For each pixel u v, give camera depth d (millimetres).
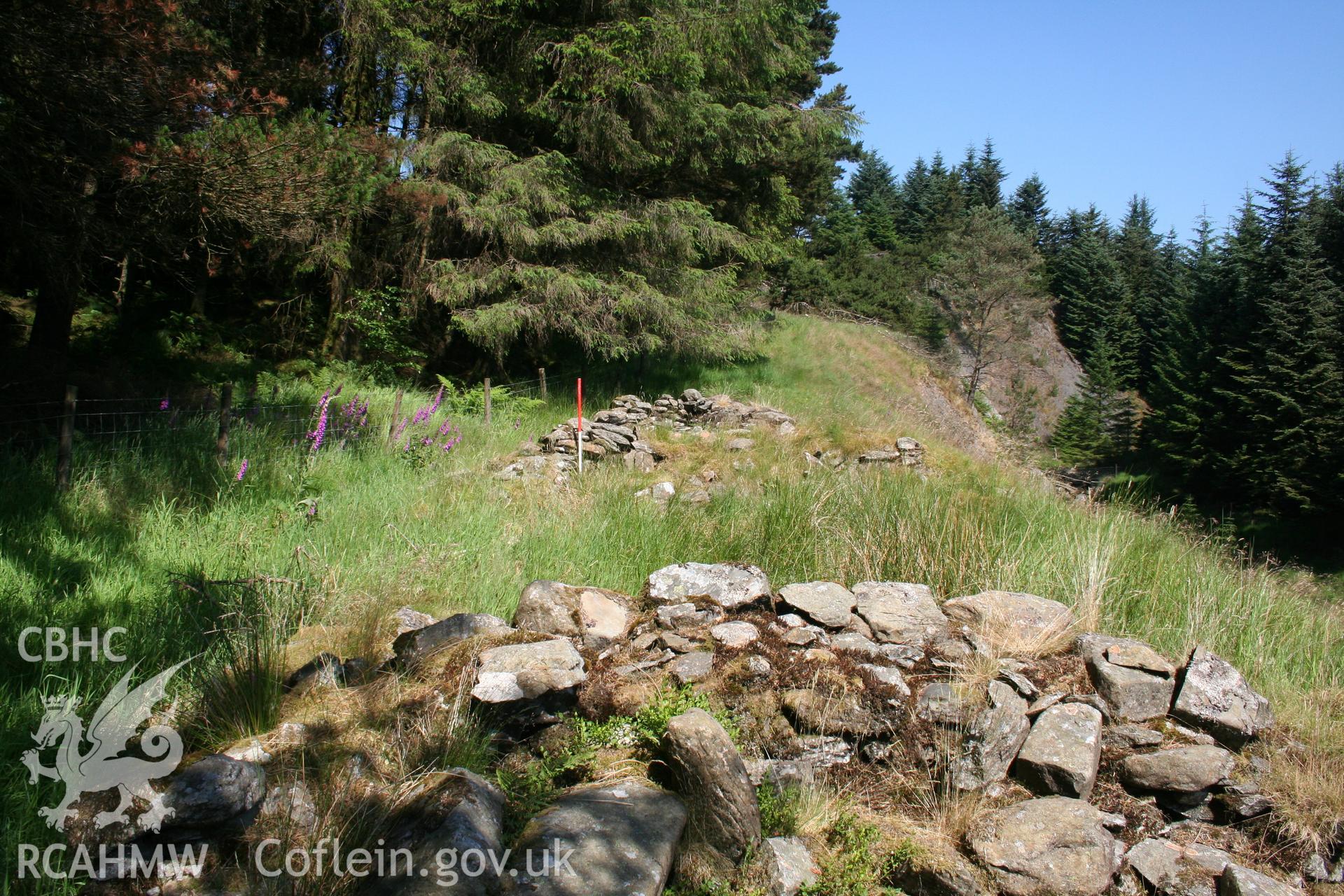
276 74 12305
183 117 8883
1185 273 53906
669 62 15414
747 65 18328
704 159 18578
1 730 3236
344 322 15156
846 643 4516
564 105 15797
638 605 4844
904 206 72688
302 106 14000
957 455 13062
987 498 7695
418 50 14359
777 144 20031
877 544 6445
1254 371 28750
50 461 6809
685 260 17422
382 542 6195
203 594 4328
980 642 4625
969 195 81000
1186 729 4156
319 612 4746
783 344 24641
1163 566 6414
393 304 15797
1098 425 43938
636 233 16453
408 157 14555
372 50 14664
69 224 8969
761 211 21625
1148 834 3816
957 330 48625
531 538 6457
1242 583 6422
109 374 10859
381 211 14336
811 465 11055
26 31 7504
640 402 14617
